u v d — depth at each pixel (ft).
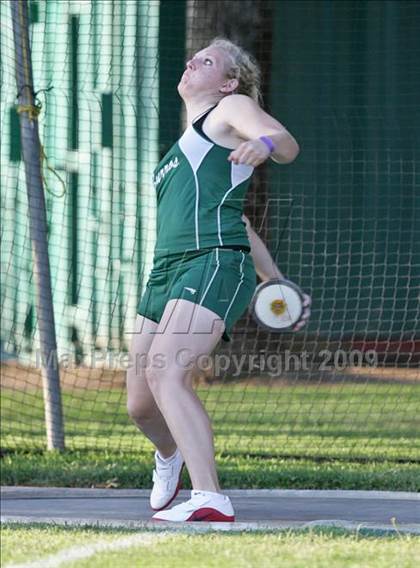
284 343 122.83
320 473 75.36
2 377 121.08
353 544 51.90
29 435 95.86
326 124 135.33
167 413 58.49
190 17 125.59
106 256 125.39
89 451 87.97
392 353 120.06
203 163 59.62
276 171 131.75
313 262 127.24
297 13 134.82
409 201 134.21
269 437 93.97
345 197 134.92
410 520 63.21
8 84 120.67
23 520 61.98
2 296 126.72
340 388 114.32
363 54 135.44
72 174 125.39
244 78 62.44
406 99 134.62
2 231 125.08
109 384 119.55
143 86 123.44
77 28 122.11
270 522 61.26
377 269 134.51
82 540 53.47
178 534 55.01
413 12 134.51
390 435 93.91
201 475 58.65
